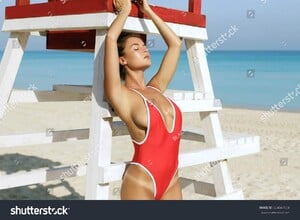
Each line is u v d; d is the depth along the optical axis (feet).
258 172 22.95
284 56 199.41
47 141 13.53
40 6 11.35
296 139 31.68
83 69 115.03
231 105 56.08
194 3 12.73
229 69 118.73
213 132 12.92
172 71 11.22
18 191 18.78
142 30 10.77
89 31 11.61
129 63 10.29
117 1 9.82
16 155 24.54
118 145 27.61
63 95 13.92
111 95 9.50
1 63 12.66
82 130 14.29
